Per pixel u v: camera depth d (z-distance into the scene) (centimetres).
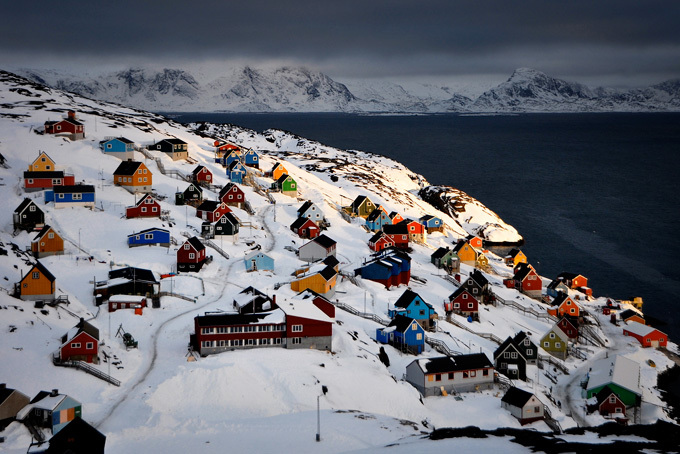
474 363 8588
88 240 11750
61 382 6881
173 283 10225
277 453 5916
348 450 6016
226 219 12706
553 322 12038
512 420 7719
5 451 5541
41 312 8338
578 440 6788
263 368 7675
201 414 6762
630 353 11025
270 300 9038
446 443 6247
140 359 7819
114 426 6288
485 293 12375
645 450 6253
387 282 11881
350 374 7956
